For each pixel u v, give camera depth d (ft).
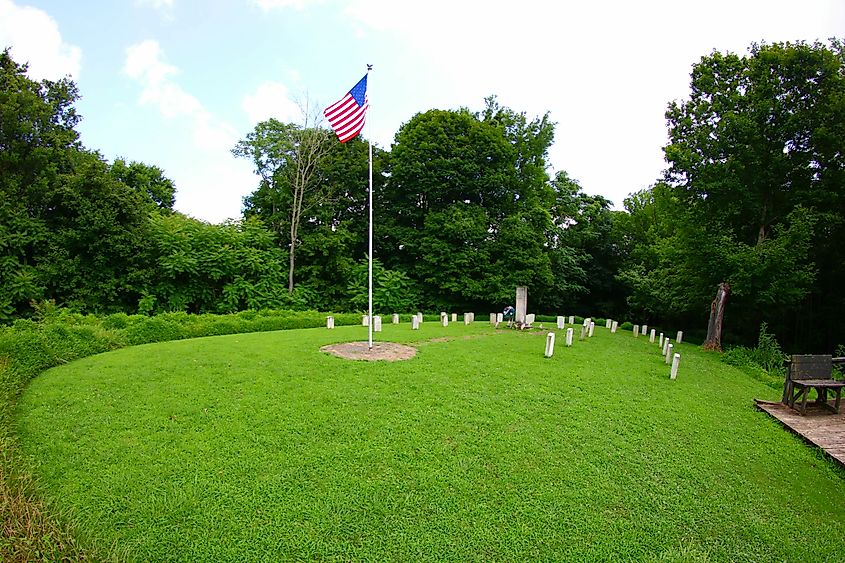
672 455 26.96
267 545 17.26
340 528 18.44
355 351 47.50
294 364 40.55
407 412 30.30
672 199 90.53
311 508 19.52
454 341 57.57
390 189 119.65
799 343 90.63
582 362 48.37
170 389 32.76
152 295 87.20
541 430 28.84
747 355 62.69
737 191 74.08
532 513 20.16
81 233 80.69
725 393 41.93
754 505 22.34
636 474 24.31
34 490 18.31
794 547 19.34
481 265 107.45
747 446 29.43
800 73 71.51
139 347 48.75
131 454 23.22
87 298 81.25
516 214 110.93
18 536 14.92
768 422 34.42
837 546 19.67
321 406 30.60
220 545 17.10
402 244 114.21
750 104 74.23
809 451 29.53
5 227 76.02
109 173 89.15
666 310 106.01
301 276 109.91
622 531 19.44
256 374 37.06
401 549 17.49
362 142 119.75
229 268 94.94
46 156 82.79
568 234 134.31
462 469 23.44
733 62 77.30
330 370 39.01
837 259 79.20
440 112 112.78
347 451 24.61
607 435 28.96
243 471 22.16
